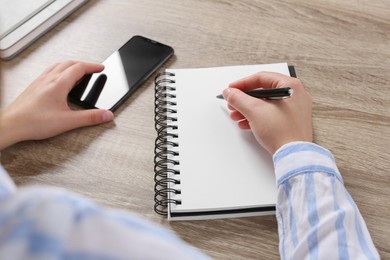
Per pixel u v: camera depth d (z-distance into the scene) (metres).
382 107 0.74
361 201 0.64
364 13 0.88
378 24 0.86
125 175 0.67
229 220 0.63
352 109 0.74
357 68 0.79
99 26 0.87
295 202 0.59
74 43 0.84
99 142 0.71
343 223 0.57
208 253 0.60
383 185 0.65
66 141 0.71
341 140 0.70
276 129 0.65
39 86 0.74
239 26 0.86
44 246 0.23
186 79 0.77
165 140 0.70
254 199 0.63
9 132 0.69
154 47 0.83
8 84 0.79
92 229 0.25
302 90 0.70
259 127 0.66
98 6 0.90
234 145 0.68
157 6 0.90
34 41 0.85
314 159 0.61
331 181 0.60
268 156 0.67
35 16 0.85
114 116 0.74
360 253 0.55
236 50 0.83
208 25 0.87
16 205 0.24
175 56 0.82
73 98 0.75
